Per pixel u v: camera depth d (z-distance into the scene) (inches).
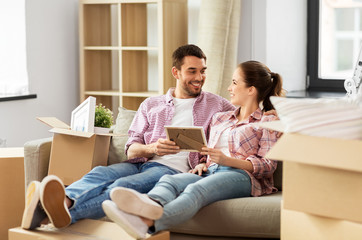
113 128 147.4
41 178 131.9
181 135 118.3
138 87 203.9
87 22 204.7
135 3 199.5
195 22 194.7
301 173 89.7
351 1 195.9
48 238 104.7
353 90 153.1
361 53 151.5
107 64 212.8
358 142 84.1
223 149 125.4
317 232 89.5
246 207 109.2
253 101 125.5
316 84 200.5
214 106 135.6
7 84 193.0
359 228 84.3
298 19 196.1
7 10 191.8
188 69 133.6
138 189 120.2
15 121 186.9
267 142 120.0
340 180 85.8
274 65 184.7
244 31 183.0
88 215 112.8
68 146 129.8
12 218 136.0
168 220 102.3
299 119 89.0
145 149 128.4
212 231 112.0
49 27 199.0
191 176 118.0
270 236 108.2
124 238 102.8
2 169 134.3
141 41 202.5
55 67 202.2
